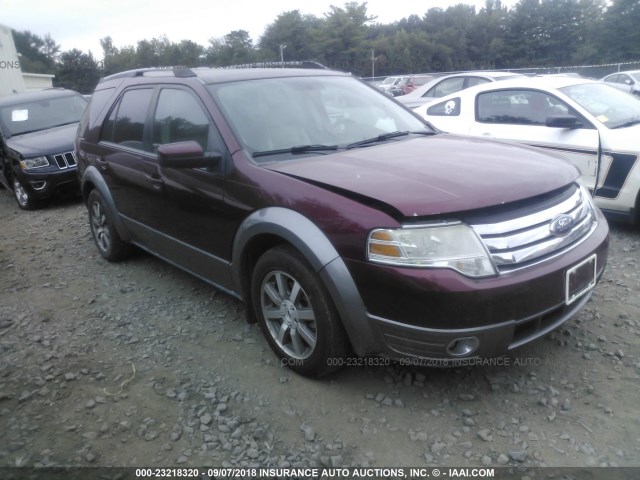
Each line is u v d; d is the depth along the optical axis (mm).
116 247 5250
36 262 5699
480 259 2545
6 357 3660
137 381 3277
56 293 4754
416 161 3123
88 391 3205
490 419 2768
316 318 2924
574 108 5691
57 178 8227
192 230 3805
